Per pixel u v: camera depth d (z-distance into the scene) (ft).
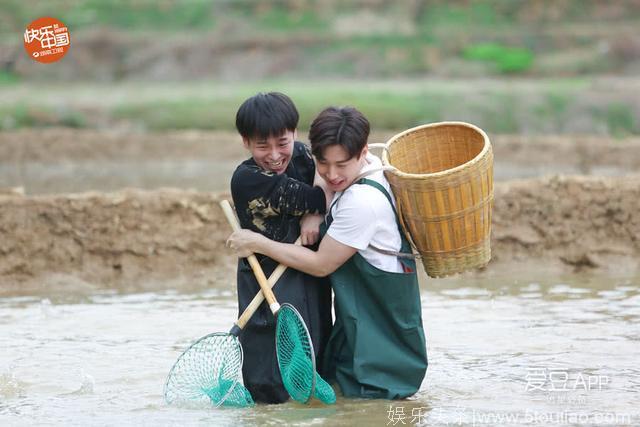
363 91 212.43
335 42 274.98
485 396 53.98
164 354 64.08
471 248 50.49
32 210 91.30
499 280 86.33
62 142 188.44
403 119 195.00
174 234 91.50
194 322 72.79
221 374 52.54
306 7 307.17
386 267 50.72
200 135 194.70
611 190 92.63
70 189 148.46
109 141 189.98
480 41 274.98
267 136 49.55
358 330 51.49
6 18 297.53
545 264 90.63
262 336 51.96
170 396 53.52
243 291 52.65
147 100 214.90
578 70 258.78
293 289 51.65
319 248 50.70
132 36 279.08
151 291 85.30
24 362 62.59
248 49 273.13
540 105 199.31
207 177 161.38
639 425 49.08
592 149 174.70
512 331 68.28
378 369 52.19
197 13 306.76
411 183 48.93
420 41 274.57
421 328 52.39
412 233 50.78
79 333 70.13
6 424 50.55
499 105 199.31
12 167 179.63
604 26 296.30
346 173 49.83
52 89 246.88
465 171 48.42
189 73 269.44
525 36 274.98
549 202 92.89
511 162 173.88
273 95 50.03
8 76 267.39
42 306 79.66
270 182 50.49
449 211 49.11
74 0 312.09
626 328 68.39
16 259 89.25
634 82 226.99
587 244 91.30
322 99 202.49
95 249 90.43
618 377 57.26
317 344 52.54
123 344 66.85
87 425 49.96
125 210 92.02
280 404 52.42
